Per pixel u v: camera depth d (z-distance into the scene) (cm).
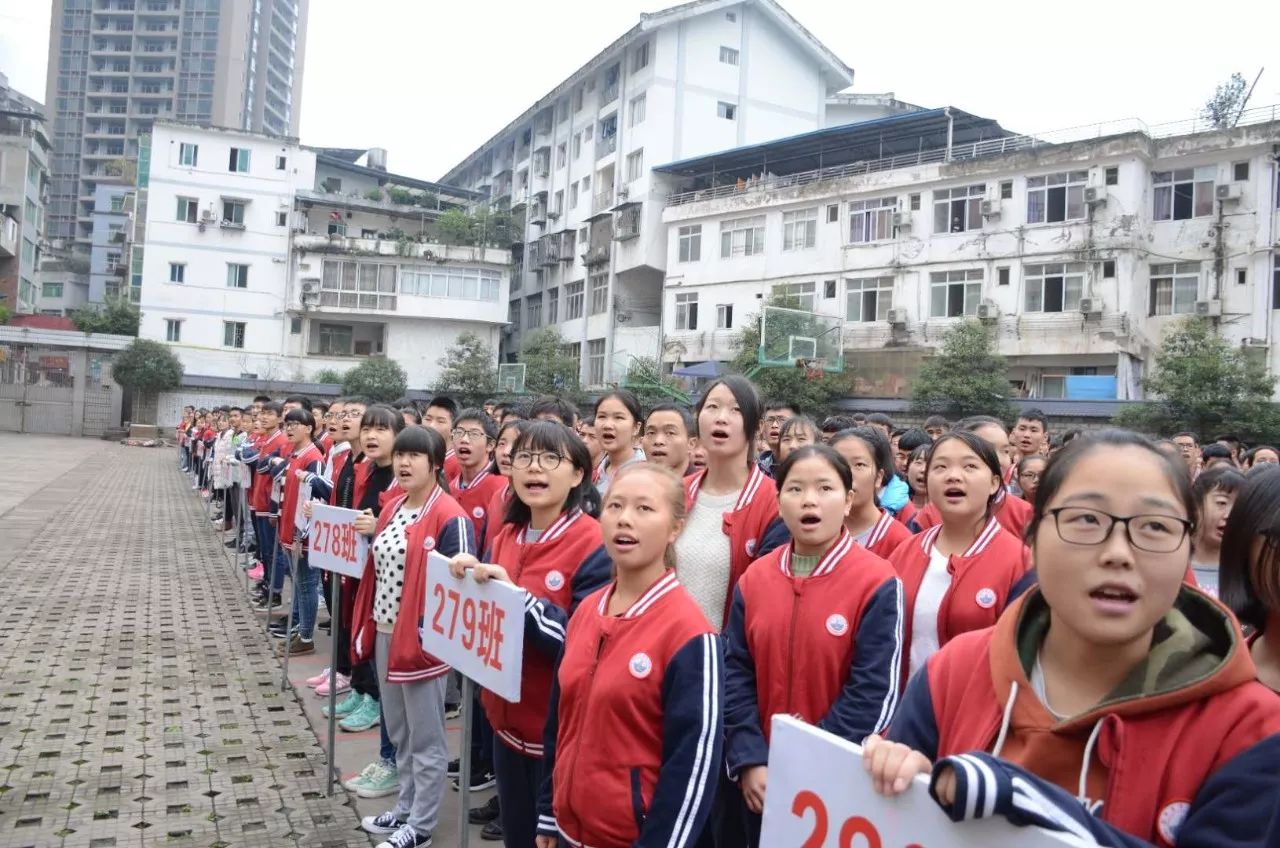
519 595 238
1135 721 134
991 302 2128
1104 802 133
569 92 3472
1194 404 1641
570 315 3384
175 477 1992
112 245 5228
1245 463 660
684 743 217
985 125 2364
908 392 2208
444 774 353
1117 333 1945
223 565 973
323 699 532
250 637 673
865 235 2417
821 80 3269
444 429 616
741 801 273
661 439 389
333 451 642
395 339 3462
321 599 755
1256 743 127
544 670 279
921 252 2283
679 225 2869
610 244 3098
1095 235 1992
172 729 479
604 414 448
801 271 2538
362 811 388
